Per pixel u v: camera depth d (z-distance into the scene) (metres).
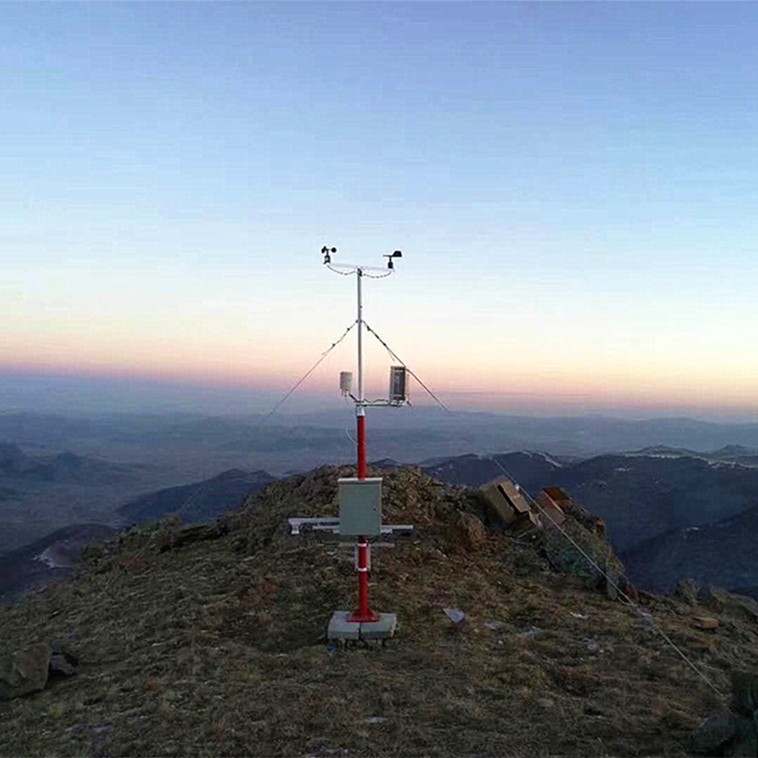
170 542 23.98
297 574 18.09
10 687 13.13
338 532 14.94
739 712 10.04
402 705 11.34
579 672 12.92
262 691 11.80
